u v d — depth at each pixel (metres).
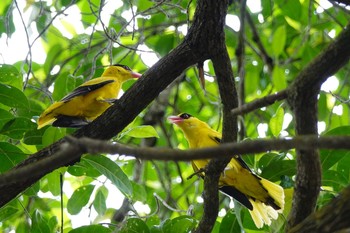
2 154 10.26
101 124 9.48
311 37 15.62
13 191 9.39
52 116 10.89
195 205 13.69
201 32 8.98
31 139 10.67
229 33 15.34
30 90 15.78
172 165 16.34
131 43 16.12
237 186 10.86
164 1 10.77
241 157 10.73
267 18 15.48
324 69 7.12
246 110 7.04
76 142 5.79
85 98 11.15
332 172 10.05
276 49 11.39
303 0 15.52
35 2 14.34
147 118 15.99
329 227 6.26
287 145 5.49
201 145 12.30
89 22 16.19
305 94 7.18
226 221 10.66
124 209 13.65
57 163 5.96
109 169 10.33
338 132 9.95
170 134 15.64
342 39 7.11
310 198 7.62
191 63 9.21
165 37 14.80
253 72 15.03
